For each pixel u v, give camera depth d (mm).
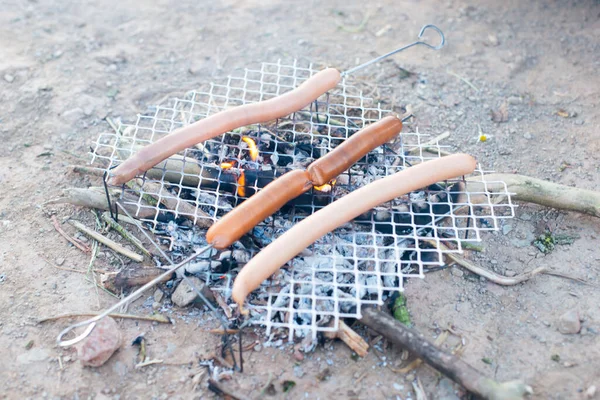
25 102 731
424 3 931
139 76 787
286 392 476
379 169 625
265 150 637
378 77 784
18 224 596
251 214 507
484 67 806
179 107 745
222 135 643
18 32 845
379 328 492
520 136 710
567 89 770
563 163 673
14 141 686
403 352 502
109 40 844
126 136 683
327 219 507
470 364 495
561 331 515
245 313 503
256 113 594
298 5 926
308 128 680
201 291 526
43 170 652
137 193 603
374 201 524
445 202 595
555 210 622
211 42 849
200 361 495
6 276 549
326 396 475
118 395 473
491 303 540
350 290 531
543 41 846
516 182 611
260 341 508
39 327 513
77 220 598
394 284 547
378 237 571
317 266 541
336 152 547
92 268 559
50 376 481
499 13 900
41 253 570
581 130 712
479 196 610
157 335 512
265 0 937
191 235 567
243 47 841
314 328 487
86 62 800
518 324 523
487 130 718
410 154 674
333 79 632
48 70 782
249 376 485
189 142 567
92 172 640
